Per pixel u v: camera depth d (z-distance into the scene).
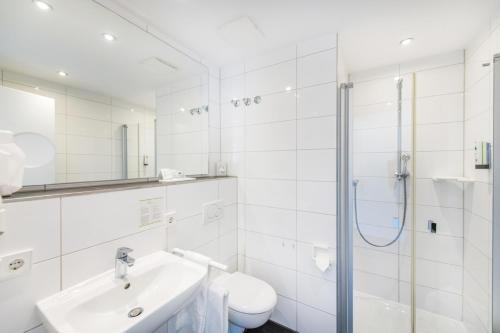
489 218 1.27
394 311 1.70
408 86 1.67
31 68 0.92
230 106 1.89
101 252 0.95
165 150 1.51
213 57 1.76
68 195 0.84
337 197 1.44
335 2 1.14
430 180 1.68
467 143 1.53
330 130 1.44
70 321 0.73
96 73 1.14
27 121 0.91
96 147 1.15
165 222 1.25
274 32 1.42
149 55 1.38
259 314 1.25
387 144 1.72
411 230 1.68
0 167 0.66
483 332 1.34
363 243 1.81
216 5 1.17
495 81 1.19
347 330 1.44
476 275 1.42
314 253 1.51
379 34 1.42
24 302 0.73
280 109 1.63
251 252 1.80
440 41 1.49
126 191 1.05
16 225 0.71
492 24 1.23
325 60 1.45
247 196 1.81
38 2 0.94
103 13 1.12
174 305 0.81
